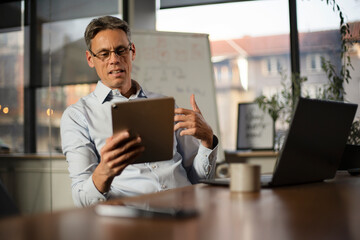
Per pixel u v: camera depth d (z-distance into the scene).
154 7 3.78
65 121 1.72
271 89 3.69
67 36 3.71
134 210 0.69
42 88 3.73
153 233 0.55
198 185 1.19
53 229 0.58
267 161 3.20
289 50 3.57
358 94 3.28
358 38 3.27
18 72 3.77
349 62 3.14
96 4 3.74
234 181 1.01
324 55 3.42
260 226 0.60
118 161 1.14
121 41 1.76
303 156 1.10
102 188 1.35
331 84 3.08
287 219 0.65
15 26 3.78
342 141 1.23
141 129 1.13
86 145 1.65
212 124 3.21
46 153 3.62
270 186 1.09
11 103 3.75
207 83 3.29
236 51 3.88
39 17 3.75
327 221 0.64
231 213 0.71
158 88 3.24
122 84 1.78
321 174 1.21
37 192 3.43
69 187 3.36
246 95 4.04
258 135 3.32
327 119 1.13
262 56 3.72
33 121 3.72
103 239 0.52
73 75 3.68
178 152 1.84
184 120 1.54
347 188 1.07
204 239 0.52
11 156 3.52
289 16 3.55
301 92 3.38
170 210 0.69
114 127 1.11
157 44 3.33
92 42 1.77
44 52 3.74
